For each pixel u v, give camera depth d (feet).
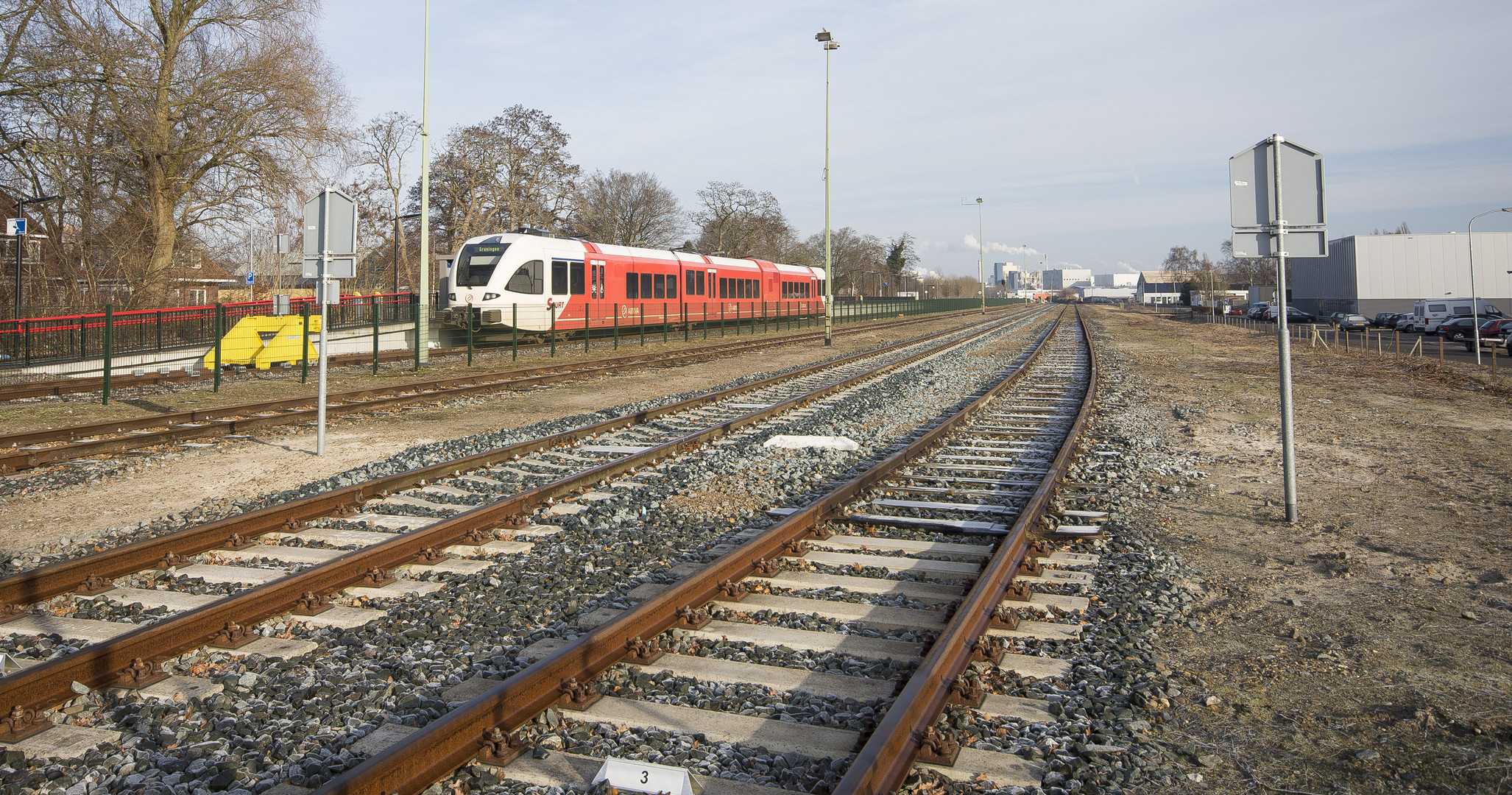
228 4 102.99
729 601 19.97
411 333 102.32
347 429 46.50
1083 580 21.49
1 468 34.91
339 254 38.37
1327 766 13.26
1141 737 13.96
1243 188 27.61
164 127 99.60
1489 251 217.15
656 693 15.34
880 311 240.53
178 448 40.34
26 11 89.66
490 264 97.19
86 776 12.76
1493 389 65.31
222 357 76.18
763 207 295.28
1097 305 547.90
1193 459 38.01
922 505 28.45
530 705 14.21
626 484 31.94
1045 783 12.55
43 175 95.66
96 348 75.36
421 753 12.29
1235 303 330.34
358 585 21.04
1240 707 15.10
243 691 15.46
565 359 88.38
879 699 15.10
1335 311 237.45
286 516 26.30
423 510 28.07
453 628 18.63
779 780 12.61
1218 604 20.25
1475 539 25.41
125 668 15.98
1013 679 15.92
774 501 29.78
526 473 34.35
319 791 11.06
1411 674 16.35
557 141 214.90
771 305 161.38
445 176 211.20
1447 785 12.68
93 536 25.95
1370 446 41.52
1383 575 22.24
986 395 56.70
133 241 100.94
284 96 104.12
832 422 46.83
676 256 129.49
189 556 23.43
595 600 20.25
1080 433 42.19
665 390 64.95
